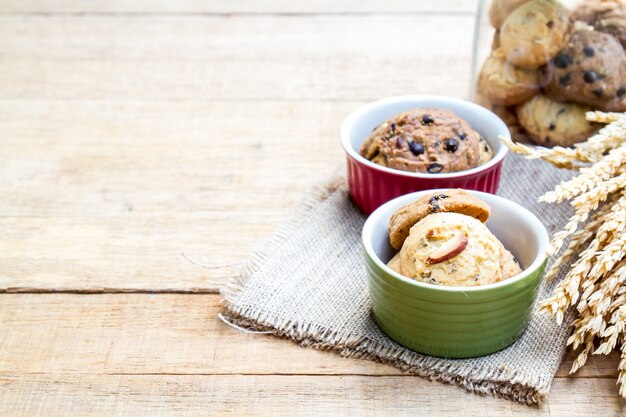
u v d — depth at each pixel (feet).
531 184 2.62
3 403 2.20
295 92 3.06
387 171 2.44
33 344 2.31
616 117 2.45
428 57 3.20
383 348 2.25
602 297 2.17
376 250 2.31
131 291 2.41
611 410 2.16
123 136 2.90
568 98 2.60
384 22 3.40
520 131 2.70
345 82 3.10
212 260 2.49
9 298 2.41
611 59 2.55
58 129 2.93
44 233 2.58
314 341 2.29
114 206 2.65
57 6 3.52
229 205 2.65
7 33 3.36
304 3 3.52
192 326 2.33
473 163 2.48
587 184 2.23
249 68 3.18
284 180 2.72
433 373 2.22
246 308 2.32
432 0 3.53
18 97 3.06
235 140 2.87
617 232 2.21
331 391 2.20
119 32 3.37
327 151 2.82
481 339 2.20
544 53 2.57
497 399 2.19
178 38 3.34
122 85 3.11
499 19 2.64
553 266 2.30
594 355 2.25
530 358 2.23
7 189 2.72
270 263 2.42
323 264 2.43
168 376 2.23
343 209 2.58
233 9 3.50
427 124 2.50
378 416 2.16
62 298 2.40
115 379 2.23
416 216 2.25
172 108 3.01
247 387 2.21
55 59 3.24
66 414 2.18
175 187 2.71
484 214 2.27
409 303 2.18
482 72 2.69
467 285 2.18
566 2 2.56
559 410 2.17
